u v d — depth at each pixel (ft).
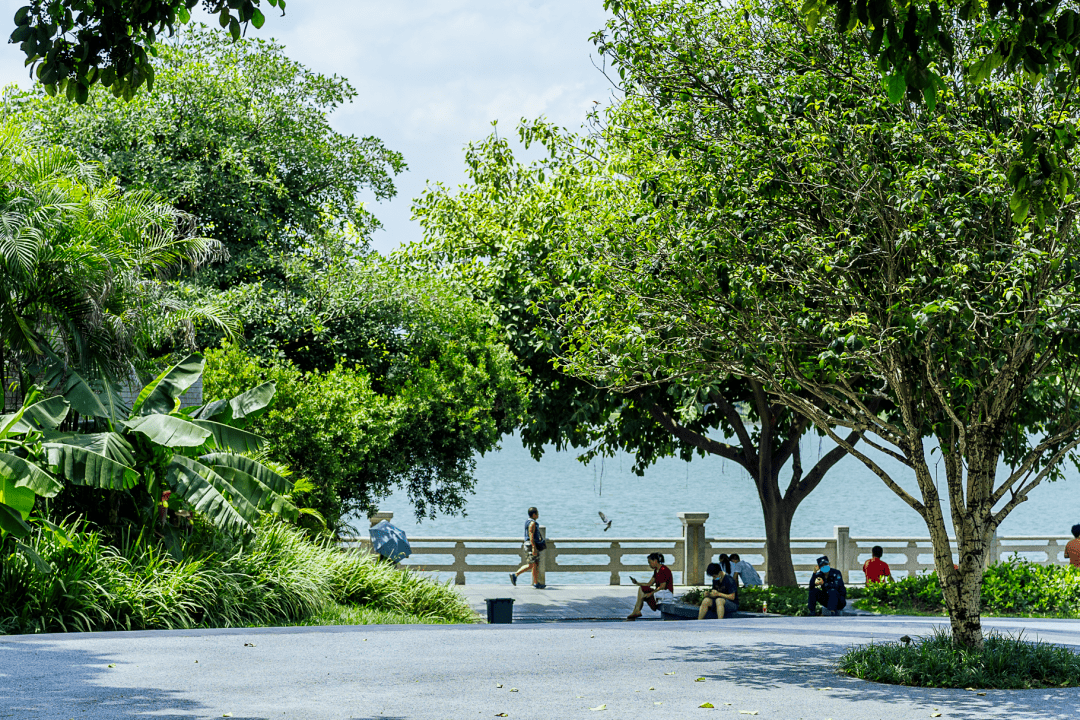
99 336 45.19
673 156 32.89
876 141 29.99
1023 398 38.24
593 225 40.04
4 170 43.98
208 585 41.78
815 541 81.35
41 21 21.09
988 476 30.09
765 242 29.35
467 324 69.21
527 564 77.05
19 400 49.34
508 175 74.74
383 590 53.31
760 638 38.81
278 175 81.41
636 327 30.19
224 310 57.47
